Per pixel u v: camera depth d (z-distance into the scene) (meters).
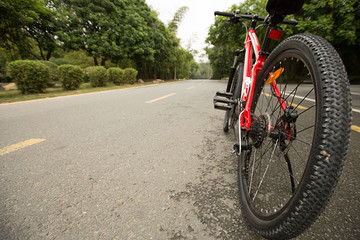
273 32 1.06
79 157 1.55
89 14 14.85
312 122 2.32
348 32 9.00
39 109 3.67
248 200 0.87
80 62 23.59
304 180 0.55
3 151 1.66
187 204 0.98
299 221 0.54
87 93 7.07
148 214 0.91
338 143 0.51
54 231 0.80
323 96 0.55
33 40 12.68
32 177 1.24
